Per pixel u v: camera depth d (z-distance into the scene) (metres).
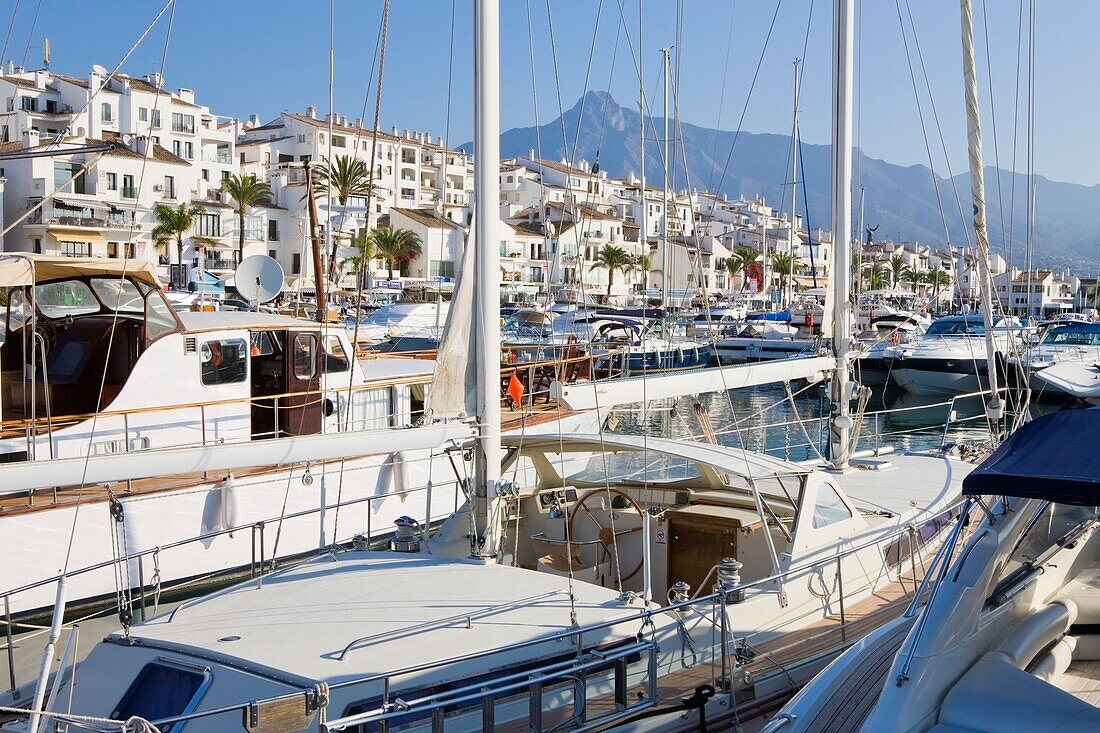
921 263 113.44
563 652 5.26
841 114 10.40
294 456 5.70
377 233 59.16
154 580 7.24
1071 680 4.61
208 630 5.30
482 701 4.90
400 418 13.41
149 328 10.59
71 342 10.66
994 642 4.43
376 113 7.59
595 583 7.48
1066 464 3.86
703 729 5.38
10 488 4.82
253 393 12.09
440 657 4.94
